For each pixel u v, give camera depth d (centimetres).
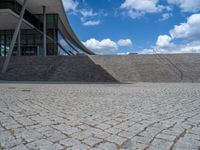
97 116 507
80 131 381
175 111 580
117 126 418
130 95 952
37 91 1099
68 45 5138
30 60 2912
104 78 2411
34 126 410
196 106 666
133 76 2445
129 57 2853
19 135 353
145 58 2805
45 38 3703
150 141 331
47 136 350
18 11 3459
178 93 1064
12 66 2795
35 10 3822
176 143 322
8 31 4125
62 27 4516
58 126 413
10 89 1207
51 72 2572
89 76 2459
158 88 1383
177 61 2678
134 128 404
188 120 475
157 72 2489
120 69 2588
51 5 3628
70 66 2680
